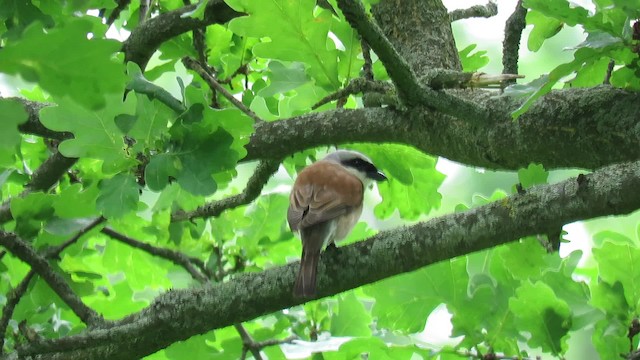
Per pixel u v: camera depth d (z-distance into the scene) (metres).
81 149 6.82
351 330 9.56
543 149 7.09
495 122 7.32
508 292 8.26
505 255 7.65
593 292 7.95
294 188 9.26
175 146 6.78
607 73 7.11
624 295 7.88
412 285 8.37
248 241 10.39
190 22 9.34
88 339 7.16
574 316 7.99
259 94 9.02
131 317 7.63
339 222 9.09
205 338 9.04
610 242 7.95
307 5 7.94
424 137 7.91
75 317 10.24
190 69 9.98
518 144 7.20
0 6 6.97
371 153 10.09
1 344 7.57
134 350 7.34
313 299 7.04
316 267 7.01
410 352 8.38
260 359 8.91
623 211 6.09
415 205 10.36
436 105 6.98
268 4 7.90
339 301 9.60
